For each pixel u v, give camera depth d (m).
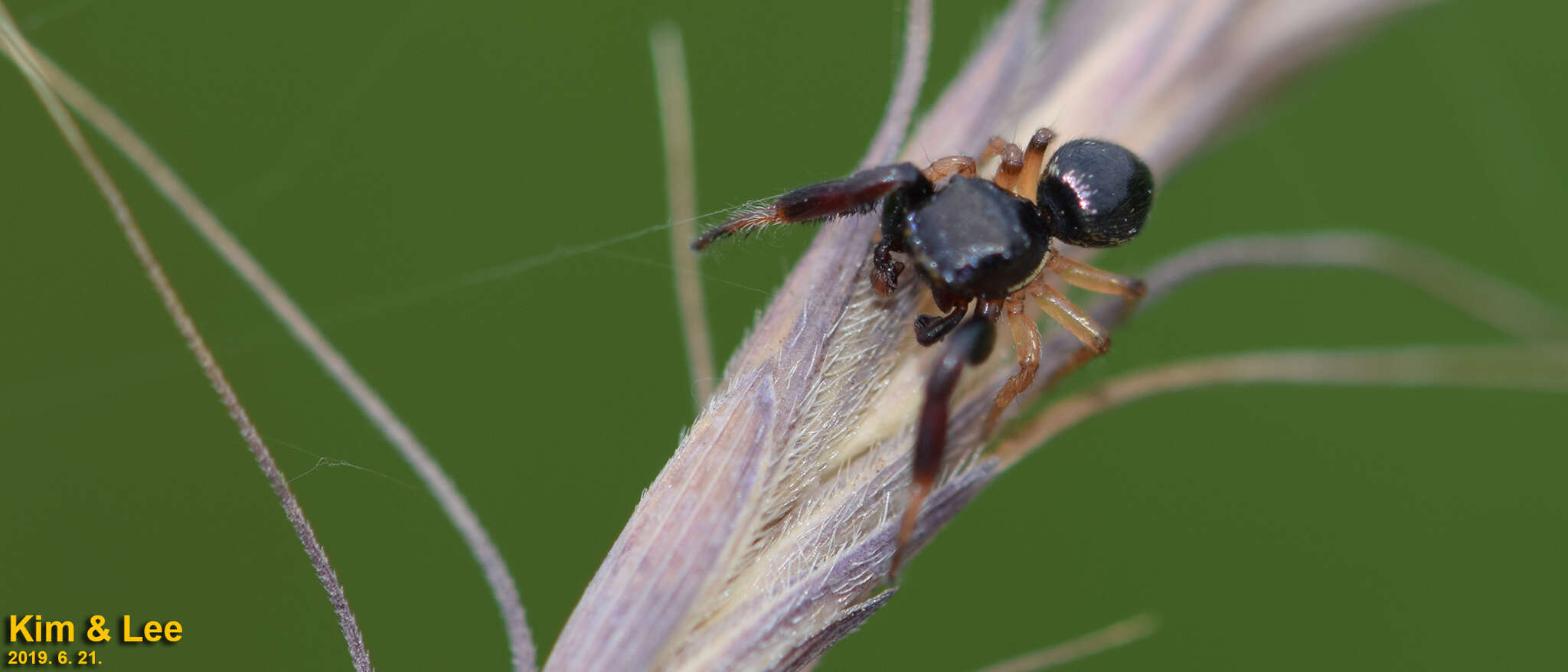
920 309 0.05
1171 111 0.05
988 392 0.05
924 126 0.05
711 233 0.05
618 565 0.05
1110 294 0.05
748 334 0.05
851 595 0.05
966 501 0.05
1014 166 0.05
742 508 0.05
